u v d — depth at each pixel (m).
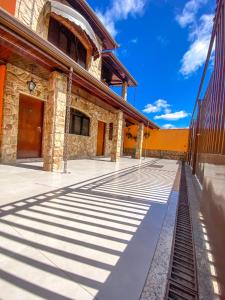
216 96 3.28
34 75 7.06
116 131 10.24
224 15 2.73
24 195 3.28
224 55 2.72
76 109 9.82
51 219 2.45
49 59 4.77
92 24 9.84
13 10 6.02
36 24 6.91
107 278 1.50
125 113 11.31
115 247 1.95
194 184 6.12
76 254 1.77
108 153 13.88
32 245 1.86
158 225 2.55
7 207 2.72
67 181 4.53
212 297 1.46
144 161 12.49
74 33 8.76
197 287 1.56
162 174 7.19
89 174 5.75
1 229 2.11
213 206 2.12
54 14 7.42
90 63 10.16
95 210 2.88
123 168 7.86
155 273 1.62
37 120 7.69
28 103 7.21
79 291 1.35
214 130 3.22
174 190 4.62
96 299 1.29
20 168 5.66
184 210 3.56
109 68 12.80
